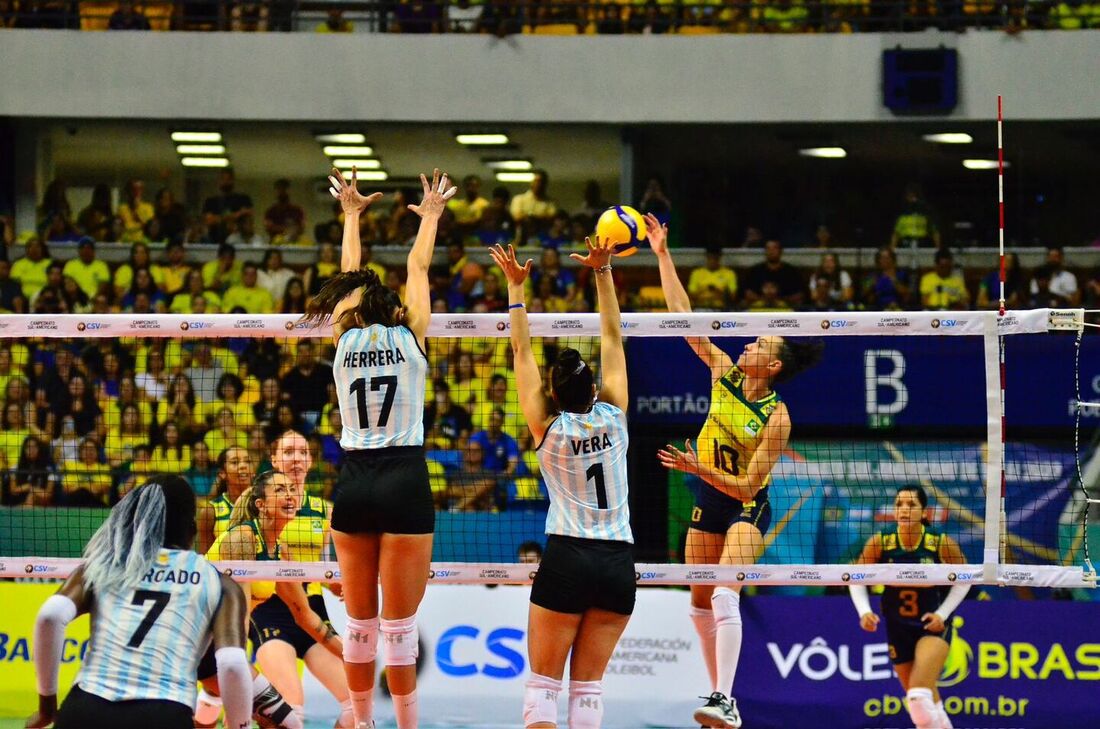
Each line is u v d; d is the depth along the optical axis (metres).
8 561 9.54
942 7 20.45
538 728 7.72
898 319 9.38
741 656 11.88
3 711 11.78
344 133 21.62
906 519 11.05
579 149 22.52
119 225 21.47
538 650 7.82
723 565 9.36
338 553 8.13
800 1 21.31
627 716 12.01
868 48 19.83
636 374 13.76
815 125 20.22
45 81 20.34
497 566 9.38
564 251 20.48
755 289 19.44
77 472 13.22
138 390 16.39
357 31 22.48
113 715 6.18
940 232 22.36
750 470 9.48
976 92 19.59
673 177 22.80
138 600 6.44
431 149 22.77
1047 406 13.49
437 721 12.02
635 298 19.80
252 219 22.12
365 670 8.27
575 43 20.27
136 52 20.41
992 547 9.43
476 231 21.14
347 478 8.04
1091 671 11.66
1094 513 13.30
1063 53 19.45
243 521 9.73
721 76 20.09
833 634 11.87
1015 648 11.72
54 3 21.30
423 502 8.02
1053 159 22.14
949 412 13.50
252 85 20.42
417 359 8.14
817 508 13.44
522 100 20.33
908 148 21.72
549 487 7.94
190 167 23.98
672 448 9.41
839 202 22.80
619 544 7.84
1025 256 20.27
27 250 20.27
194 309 19.41
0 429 15.71
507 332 9.33
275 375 16.70
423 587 8.09
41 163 22.23
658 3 21.05
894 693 11.75
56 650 6.37
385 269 20.39
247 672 6.42
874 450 13.52
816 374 13.64
